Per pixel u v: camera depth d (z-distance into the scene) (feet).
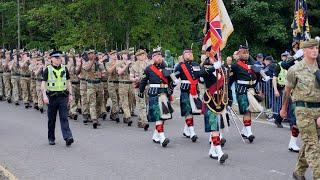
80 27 100.48
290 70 24.77
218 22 32.68
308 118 24.34
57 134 41.93
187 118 38.91
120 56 48.34
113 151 35.19
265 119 48.73
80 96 50.93
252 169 29.73
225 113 31.89
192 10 106.93
